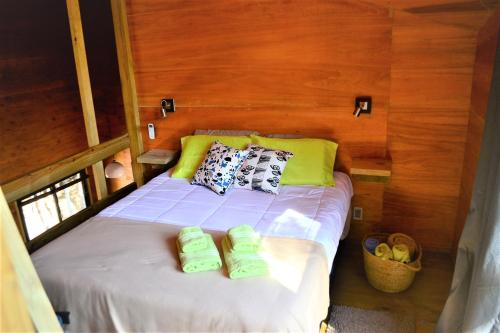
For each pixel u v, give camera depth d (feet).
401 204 10.03
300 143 9.74
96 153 10.82
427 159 9.50
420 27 8.67
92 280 5.95
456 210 9.58
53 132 14.83
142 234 7.30
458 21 8.37
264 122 10.57
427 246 10.10
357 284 8.80
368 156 9.92
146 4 10.62
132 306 5.59
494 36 7.34
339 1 9.05
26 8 13.28
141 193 9.26
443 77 8.82
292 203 8.38
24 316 1.97
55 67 14.57
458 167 9.30
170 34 10.68
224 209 8.26
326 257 6.58
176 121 11.46
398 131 9.52
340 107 9.79
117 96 15.56
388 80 9.23
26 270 2.06
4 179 13.26
